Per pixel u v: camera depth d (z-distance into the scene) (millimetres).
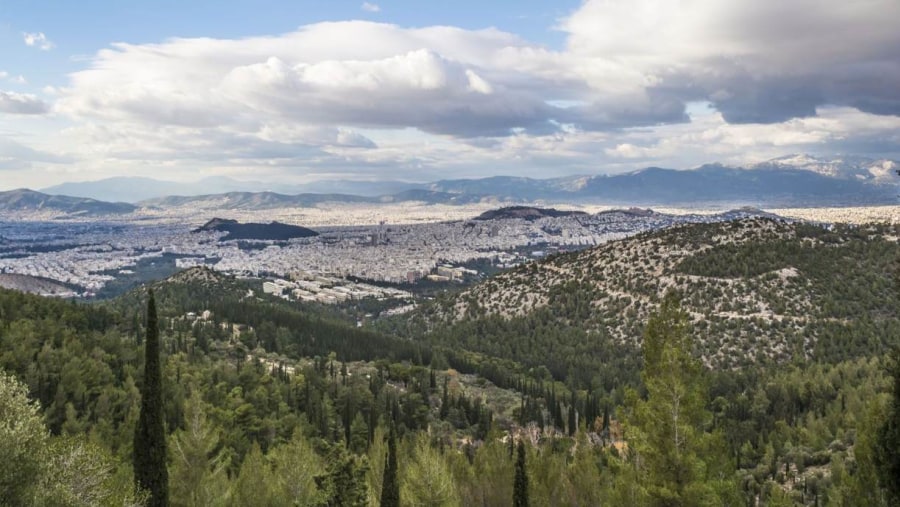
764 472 94500
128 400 91188
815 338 167875
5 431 34500
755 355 164500
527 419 131000
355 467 53281
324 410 111750
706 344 172500
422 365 174875
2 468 33719
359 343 184125
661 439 39969
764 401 126375
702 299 199750
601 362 187250
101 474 38688
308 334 183750
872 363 129375
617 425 114938
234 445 87188
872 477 40531
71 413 79750
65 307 127312
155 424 45812
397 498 48125
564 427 126000
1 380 37781
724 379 144625
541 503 55062
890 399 39281
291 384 123000
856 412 103188
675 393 40312
